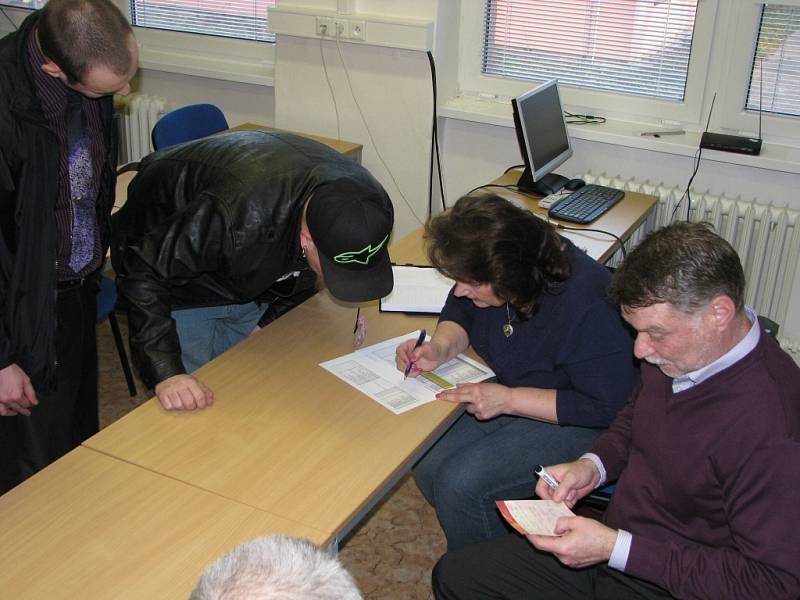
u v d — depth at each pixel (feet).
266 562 2.44
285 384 6.27
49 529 4.72
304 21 11.51
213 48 13.47
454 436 7.02
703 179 10.62
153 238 6.07
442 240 5.69
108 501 4.97
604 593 5.32
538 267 5.74
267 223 6.09
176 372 6.10
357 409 6.02
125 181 10.02
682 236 4.49
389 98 11.55
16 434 7.07
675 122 11.00
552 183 10.24
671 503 4.99
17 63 5.69
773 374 4.58
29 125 5.80
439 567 5.76
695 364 4.61
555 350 6.17
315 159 6.41
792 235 10.12
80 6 5.51
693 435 4.76
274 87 12.54
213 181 6.29
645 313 4.49
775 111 10.43
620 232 9.07
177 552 4.61
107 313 8.66
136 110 13.35
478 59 11.85
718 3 10.18
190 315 7.45
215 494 5.08
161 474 5.23
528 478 6.37
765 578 4.38
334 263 5.78
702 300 4.35
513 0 11.36
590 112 11.48
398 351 6.66
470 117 11.39
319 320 7.22
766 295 10.48
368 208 5.79
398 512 8.59
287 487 5.18
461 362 6.78
